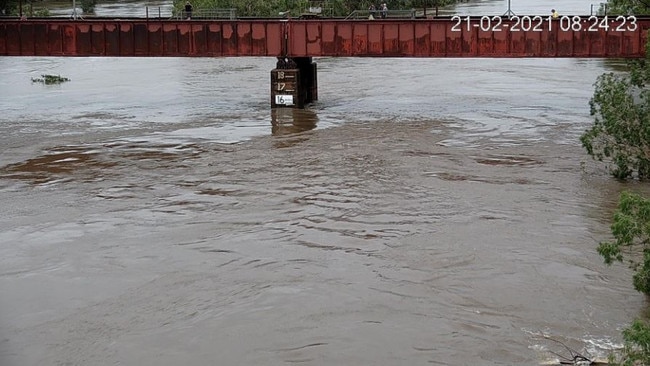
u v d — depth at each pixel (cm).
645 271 2373
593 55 5400
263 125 5262
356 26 5697
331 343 2189
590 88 6588
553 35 5431
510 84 6938
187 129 5194
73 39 5928
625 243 2412
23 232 3172
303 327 2286
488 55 5541
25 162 4381
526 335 2222
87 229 3194
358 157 4303
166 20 5847
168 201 3566
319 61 9088
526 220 3209
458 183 3772
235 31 5812
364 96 6450
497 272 2664
